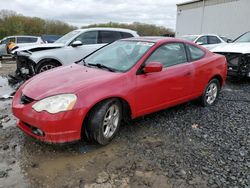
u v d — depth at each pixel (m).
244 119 4.62
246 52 7.19
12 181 2.71
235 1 20.30
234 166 3.09
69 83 3.32
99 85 3.30
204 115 4.77
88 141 3.55
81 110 3.09
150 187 2.70
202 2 24.02
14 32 39.75
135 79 3.68
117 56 4.18
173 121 4.43
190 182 2.78
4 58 15.23
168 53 4.31
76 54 7.59
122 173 2.91
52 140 3.05
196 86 4.79
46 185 2.67
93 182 2.75
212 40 12.12
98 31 8.09
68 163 3.06
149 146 3.52
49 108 3.00
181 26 27.81
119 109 3.60
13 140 3.57
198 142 3.68
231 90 6.89
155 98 4.01
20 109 3.19
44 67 7.25
